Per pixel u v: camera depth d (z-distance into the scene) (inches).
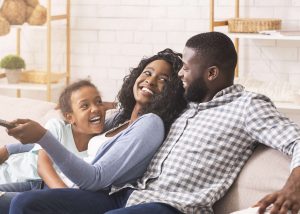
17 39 243.9
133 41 236.2
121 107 134.6
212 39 117.3
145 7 233.3
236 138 111.2
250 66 226.2
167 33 232.5
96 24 238.8
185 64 118.6
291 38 197.0
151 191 110.4
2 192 121.2
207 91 118.0
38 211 107.5
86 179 110.2
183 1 229.3
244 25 205.8
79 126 132.9
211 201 107.3
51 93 246.1
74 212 110.2
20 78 230.2
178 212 105.8
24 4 227.0
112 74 240.1
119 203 113.9
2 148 135.8
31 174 131.9
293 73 222.4
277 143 105.3
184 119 116.6
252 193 108.3
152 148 114.8
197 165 110.3
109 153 112.9
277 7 220.4
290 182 96.4
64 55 242.5
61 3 240.7
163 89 123.7
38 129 106.3
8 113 153.2
